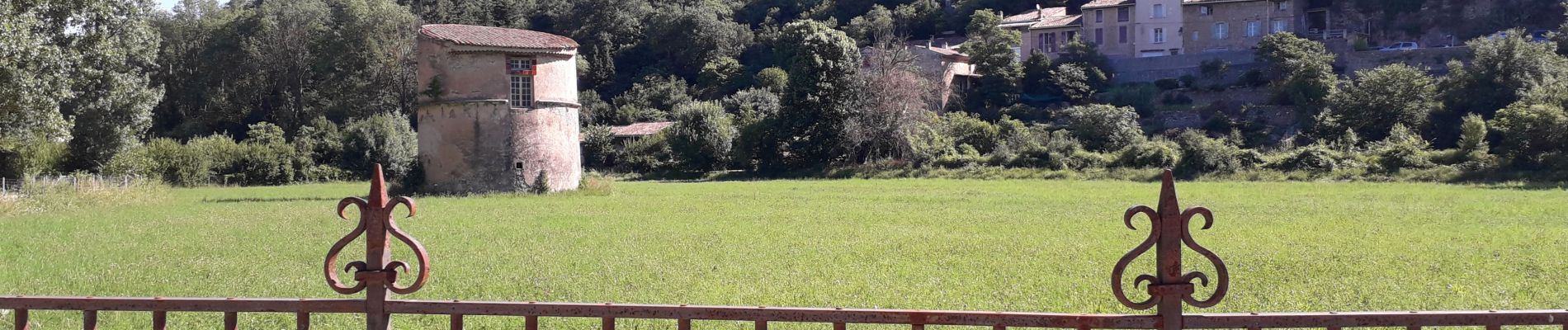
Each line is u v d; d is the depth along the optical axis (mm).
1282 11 100938
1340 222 26094
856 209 32344
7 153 50250
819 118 69375
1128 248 20188
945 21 131750
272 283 15789
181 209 33406
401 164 70438
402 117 78062
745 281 15883
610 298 14320
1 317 11398
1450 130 71188
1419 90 72375
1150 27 104938
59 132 38031
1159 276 5844
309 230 24938
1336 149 59531
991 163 62125
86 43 41938
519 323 11914
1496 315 5961
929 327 11047
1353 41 96812
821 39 69250
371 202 6133
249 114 96875
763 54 126812
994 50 97875
